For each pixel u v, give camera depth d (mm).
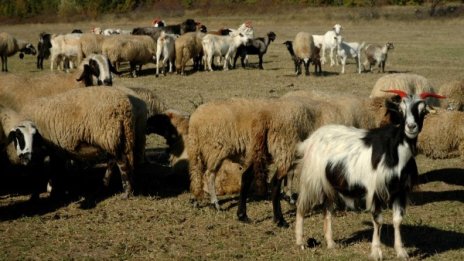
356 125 13617
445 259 10281
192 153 13008
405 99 9531
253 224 12336
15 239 11422
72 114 13539
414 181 9820
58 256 10547
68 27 83625
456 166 16922
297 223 10844
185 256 10484
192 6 99625
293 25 76938
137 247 10953
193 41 36281
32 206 13688
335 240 11328
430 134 14344
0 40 38125
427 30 66625
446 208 13414
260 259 10383
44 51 40312
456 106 19000
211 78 34344
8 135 13430
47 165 14727
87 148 13883
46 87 16766
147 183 15422
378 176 9531
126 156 13938
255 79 33656
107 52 34000
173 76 35344
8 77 16672
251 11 92188
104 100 13555
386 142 9562
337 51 38500
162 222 12391
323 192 10391
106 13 100750
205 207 13406
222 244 11125
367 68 38781
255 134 12266
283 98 13062
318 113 12930
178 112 16047
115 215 12875
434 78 32188
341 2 95312
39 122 13625
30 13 103438
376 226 10039
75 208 13445
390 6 92188
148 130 15969
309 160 10453
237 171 14516
